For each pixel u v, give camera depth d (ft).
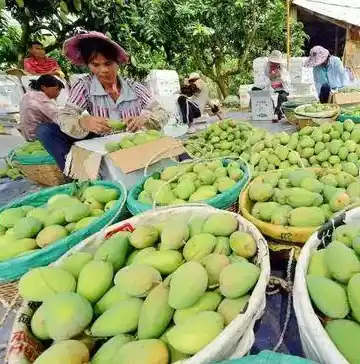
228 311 3.25
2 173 12.60
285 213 5.06
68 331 3.11
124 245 4.29
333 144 8.04
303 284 3.28
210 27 26.78
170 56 26.96
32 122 12.45
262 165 7.86
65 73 24.31
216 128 10.56
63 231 5.29
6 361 3.08
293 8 30.83
